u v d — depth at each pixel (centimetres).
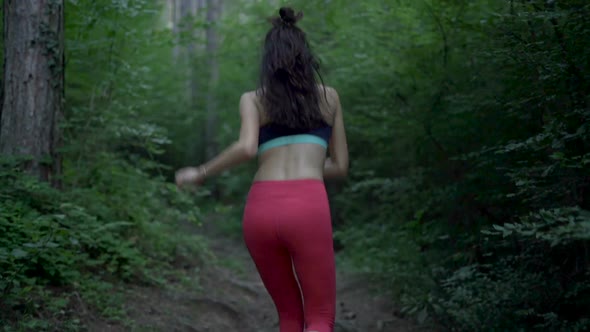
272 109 211
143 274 414
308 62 218
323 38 624
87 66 481
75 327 288
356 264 565
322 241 206
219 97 1111
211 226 884
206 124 1191
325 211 209
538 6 269
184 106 1113
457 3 383
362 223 636
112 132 470
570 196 271
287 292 221
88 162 458
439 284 380
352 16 481
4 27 379
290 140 214
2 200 339
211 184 1030
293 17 226
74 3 409
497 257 352
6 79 375
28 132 371
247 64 808
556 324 252
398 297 437
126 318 330
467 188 377
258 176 216
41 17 377
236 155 203
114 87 478
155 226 488
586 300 264
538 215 206
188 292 426
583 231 179
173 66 946
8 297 277
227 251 722
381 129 506
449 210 404
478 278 319
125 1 419
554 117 254
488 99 344
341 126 229
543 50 267
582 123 251
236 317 400
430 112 407
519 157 321
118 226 429
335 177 235
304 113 212
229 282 497
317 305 208
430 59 425
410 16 420
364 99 547
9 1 377
